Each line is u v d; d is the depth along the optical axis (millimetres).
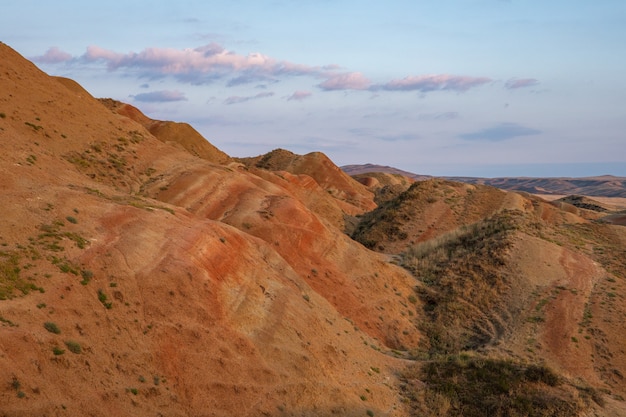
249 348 21844
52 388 15383
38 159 27234
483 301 39031
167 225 25031
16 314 16625
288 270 29750
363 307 35469
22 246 19531
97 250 21234
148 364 18672
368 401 23078
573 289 39469
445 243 50719
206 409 18688
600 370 31422
